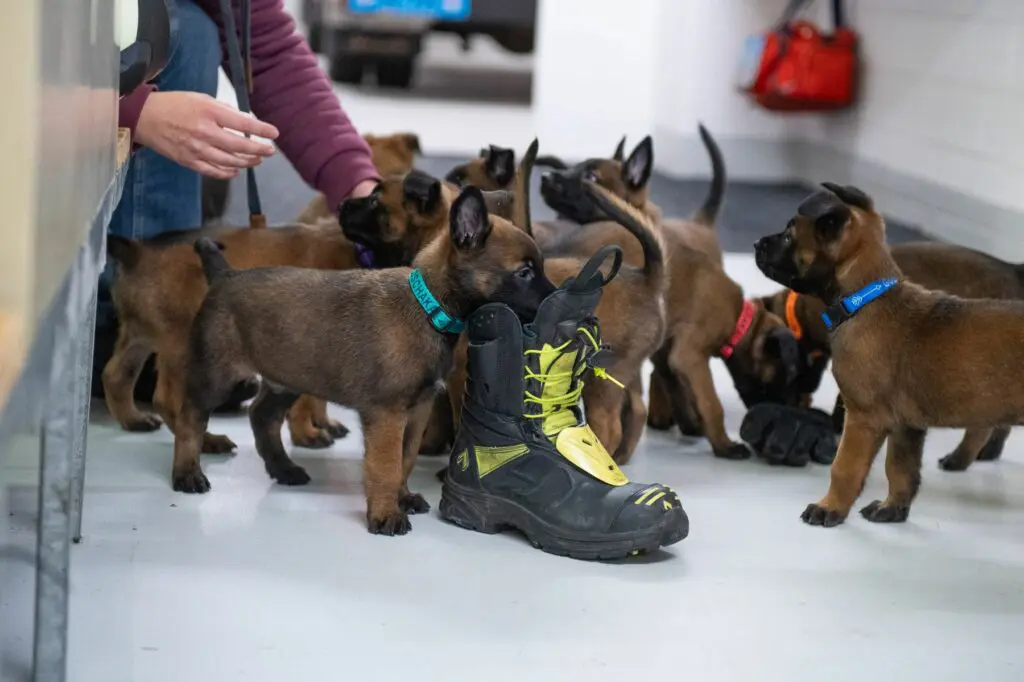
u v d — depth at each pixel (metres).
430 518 2.92
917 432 3.01
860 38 8.07
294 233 3.56
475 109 11.01
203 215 4.72
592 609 2.41
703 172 8.78
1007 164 6.35
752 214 7.40
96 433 3.51
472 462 2.83
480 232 2.72
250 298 2.91
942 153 7.05
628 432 3.43
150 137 3.18
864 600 2.52
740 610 2.44
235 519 2.83
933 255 3.84
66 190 1.46
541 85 9.39
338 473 3.25
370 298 2.80
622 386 3.12
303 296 2.85
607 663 2.18
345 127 4.05
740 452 3.57
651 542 2.63
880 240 3.03
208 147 3.15
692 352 3.62
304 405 3.45
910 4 7.38
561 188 4.14
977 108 6.65
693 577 2.60
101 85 1.86
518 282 2.76
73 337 1.59
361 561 2.61
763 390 3.77
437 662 2.15
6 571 2.41
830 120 8.48
